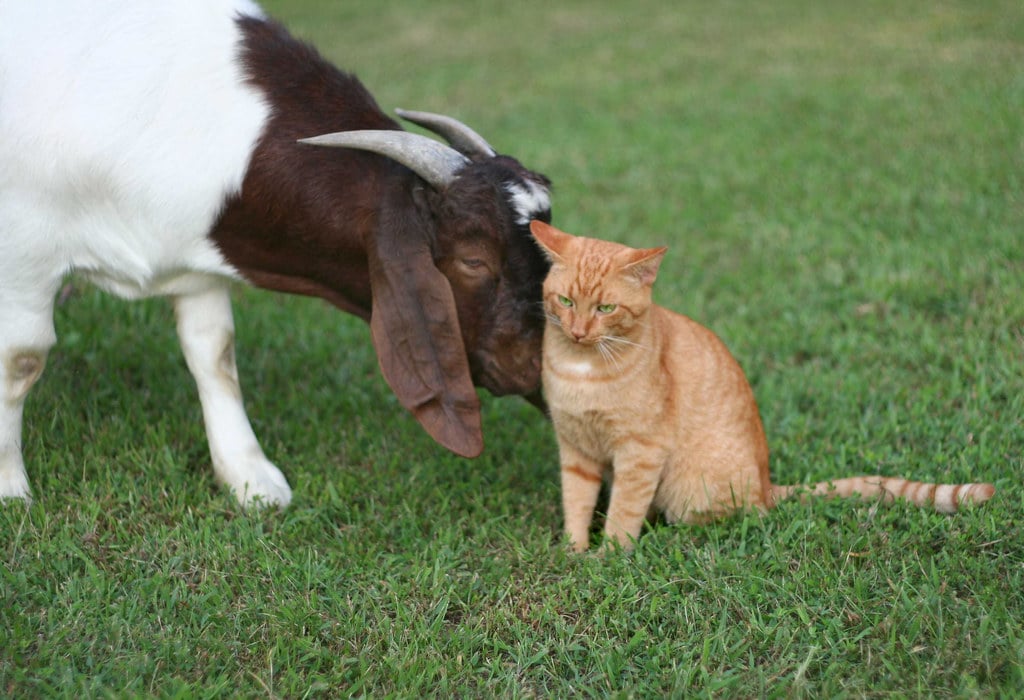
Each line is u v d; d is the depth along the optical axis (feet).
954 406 16.02
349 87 13.47
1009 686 9.93
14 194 12.41
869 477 13.53
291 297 21.03
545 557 12.42
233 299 20.84
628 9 49.14
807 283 20.61
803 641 10.93
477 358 12.59
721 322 19.34
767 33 42.55
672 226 23.99
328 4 50.72
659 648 10.84
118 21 12.57
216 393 14.26
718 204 25.05
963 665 10.21
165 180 12.56
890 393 16.43
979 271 19.75
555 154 29.22
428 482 14.48
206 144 12.63
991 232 21.22
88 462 14.37
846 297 19.85
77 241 12.84
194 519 13.44
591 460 13.21
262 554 12.43
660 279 21.39
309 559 12.37
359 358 18.63
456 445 12.28
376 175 12.55
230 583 12.07
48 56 12.39
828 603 11.44
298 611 11.35
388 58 41.06
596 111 33.40
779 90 34.04
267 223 12.84
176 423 15.72
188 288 13.75
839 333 18.69
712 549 12.48
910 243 21.67
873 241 21.71
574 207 25.40
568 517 13.30
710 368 13.08
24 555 12.17
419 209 12.12
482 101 34.96
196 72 12.67
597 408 12.33
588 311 11.72
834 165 26.58
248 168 12.67
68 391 16.30
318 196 12.60
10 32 12.50
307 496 14.10
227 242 13.09
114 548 12.60
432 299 12.07
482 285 12.10
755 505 13.23
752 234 23.15
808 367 17.60
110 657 10.59
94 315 18.97
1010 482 13.44
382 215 12.28
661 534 13.05
